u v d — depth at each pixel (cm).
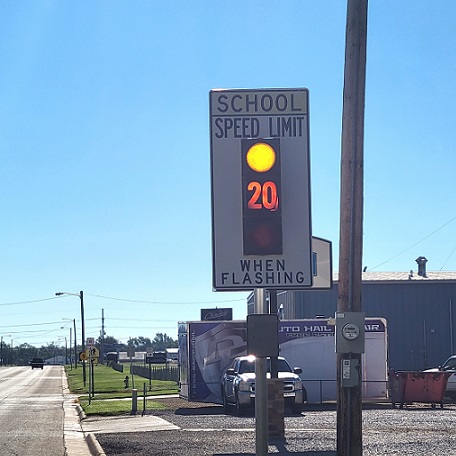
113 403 3247
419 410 2578
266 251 929
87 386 5012
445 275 4781
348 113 1085
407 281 4603
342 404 1034
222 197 964
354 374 1030
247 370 2658
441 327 4588
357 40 1090
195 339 3045
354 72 1088
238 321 3052
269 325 949
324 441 1714
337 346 1031
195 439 1812
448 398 3089
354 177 1072
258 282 951
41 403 3631
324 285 2247
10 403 3634
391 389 2697
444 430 1878
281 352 3034
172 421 2325
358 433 1030
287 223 962
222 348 3034
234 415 2548
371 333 3038
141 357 15975
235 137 973
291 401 2512
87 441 1956
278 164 934
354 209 1066
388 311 4597
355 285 1053
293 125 976
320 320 3064
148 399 3522
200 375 3030
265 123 975
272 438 1764
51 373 9244
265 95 979
